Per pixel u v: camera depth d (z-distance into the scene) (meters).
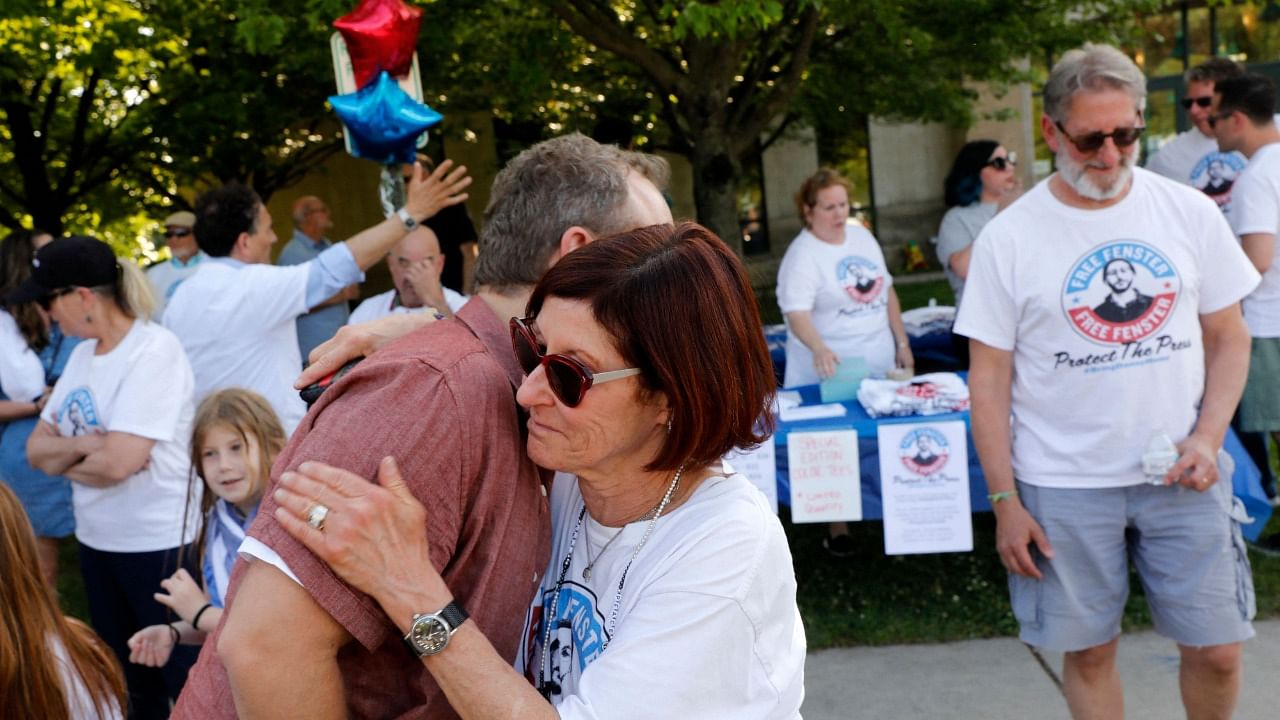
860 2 8.10
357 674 1.33
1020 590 2.96
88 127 11.70
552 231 1.53
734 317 1.33
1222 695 2.93
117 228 13.98
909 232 18.11
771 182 17.94
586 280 1.31
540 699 1.27
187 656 3.38
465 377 1.34
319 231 6.99
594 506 1.45
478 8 7.73
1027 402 2.89
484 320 1.49
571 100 10.41
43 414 3.47
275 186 12.47
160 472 3.38
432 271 4.43
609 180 1.55
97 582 3.50
